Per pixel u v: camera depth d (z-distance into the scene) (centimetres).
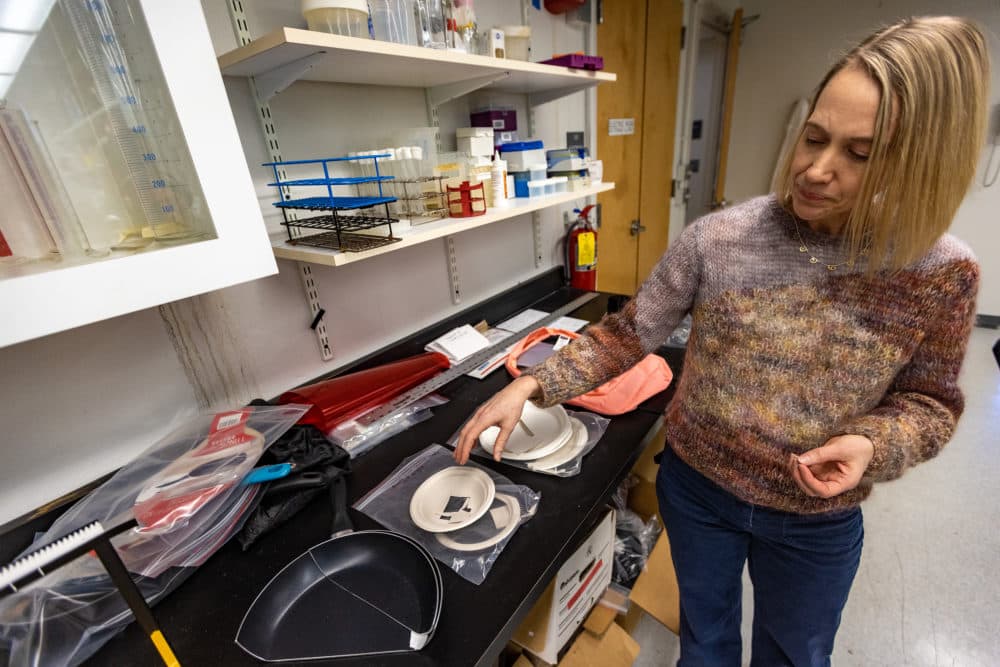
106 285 57
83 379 86
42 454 83
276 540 81
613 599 129
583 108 206
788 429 70
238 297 105
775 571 87
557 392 84
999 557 158
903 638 135
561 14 180
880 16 297
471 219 111
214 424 92
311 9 83
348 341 131
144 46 60
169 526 71
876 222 56
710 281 73
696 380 80
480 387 129
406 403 117
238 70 89
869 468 62
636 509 157
